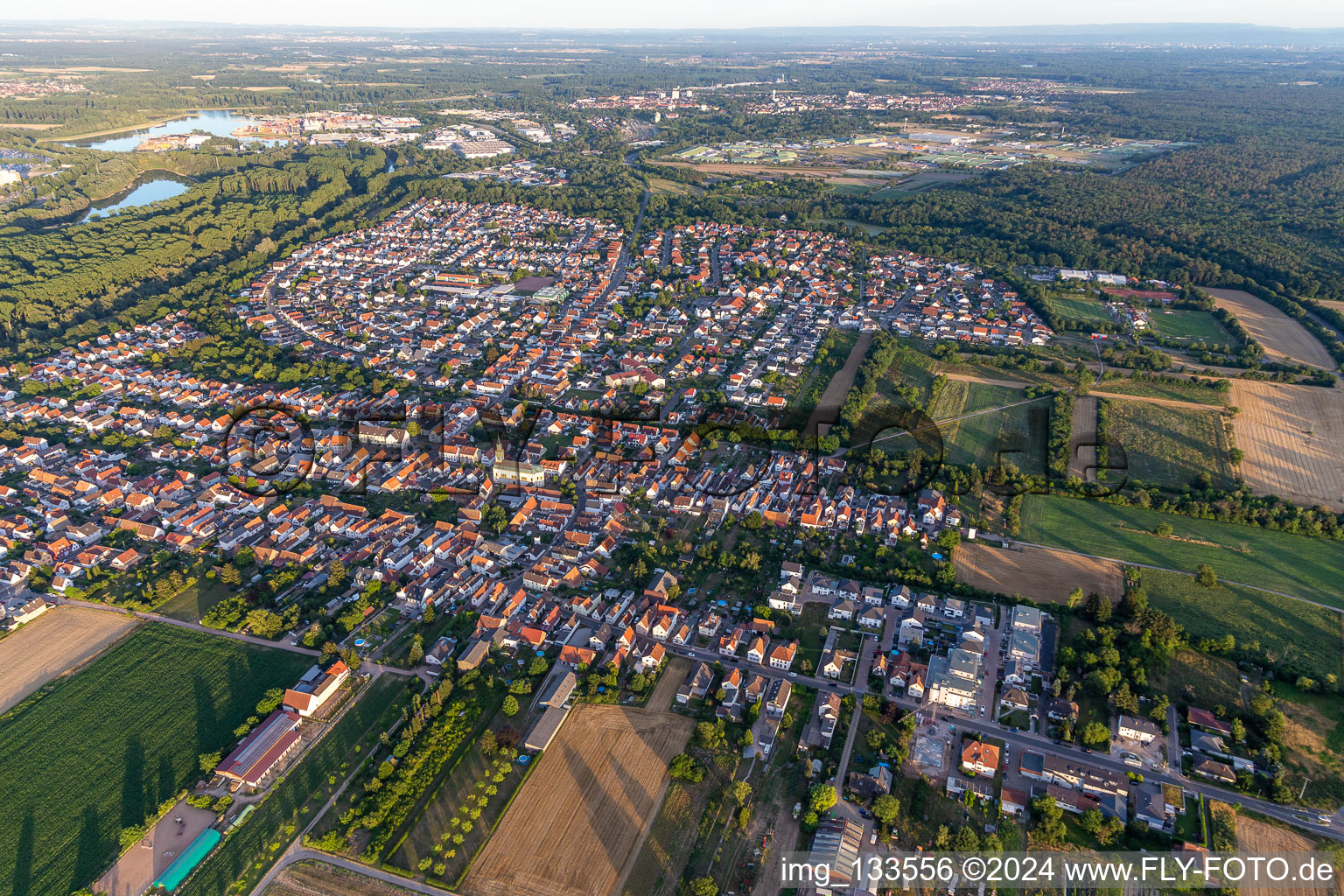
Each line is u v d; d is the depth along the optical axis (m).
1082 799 184.00
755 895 165.50
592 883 167.62
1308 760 195.38
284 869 171.88
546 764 195.62
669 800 186.75
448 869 171.00
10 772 193.12
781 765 196.38
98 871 171.00
